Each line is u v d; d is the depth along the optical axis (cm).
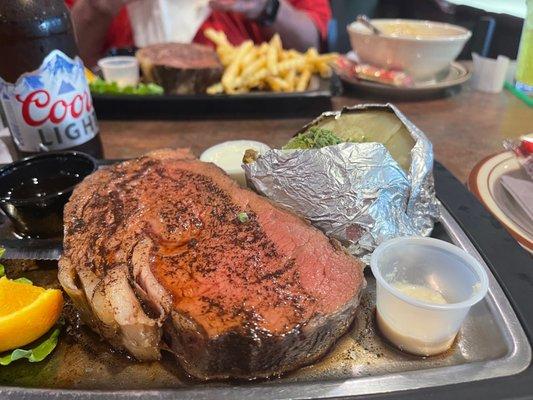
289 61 179
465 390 62
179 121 164
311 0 266
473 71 193
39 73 106
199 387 66
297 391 63
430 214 91
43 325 73
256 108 166
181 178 92
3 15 100
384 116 93
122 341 71
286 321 65
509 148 116
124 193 88
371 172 80
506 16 215
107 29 232
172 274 71
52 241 97
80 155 107
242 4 223
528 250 89
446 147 140
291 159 82
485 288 69
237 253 74
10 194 102
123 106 164
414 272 81
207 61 185
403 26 196
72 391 64
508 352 68
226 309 66
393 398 61
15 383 68
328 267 73
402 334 71
